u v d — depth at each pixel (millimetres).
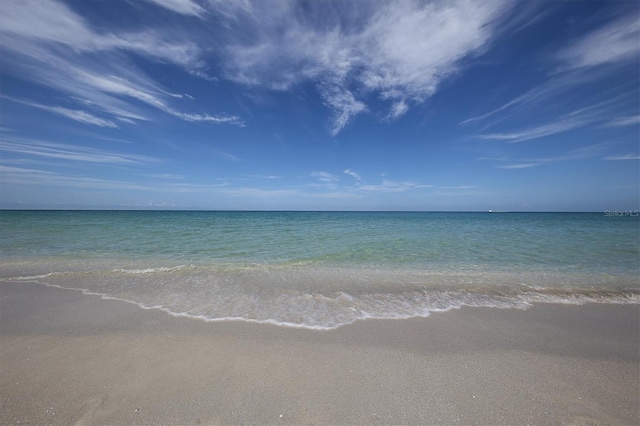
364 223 44219
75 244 16641
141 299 7457
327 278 9836
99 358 4449
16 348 4758
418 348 4953
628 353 4844
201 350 4754
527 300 7688
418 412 3377
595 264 12305
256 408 3389
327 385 3852
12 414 3238
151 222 38750
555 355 4758
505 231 28812
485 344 5137
